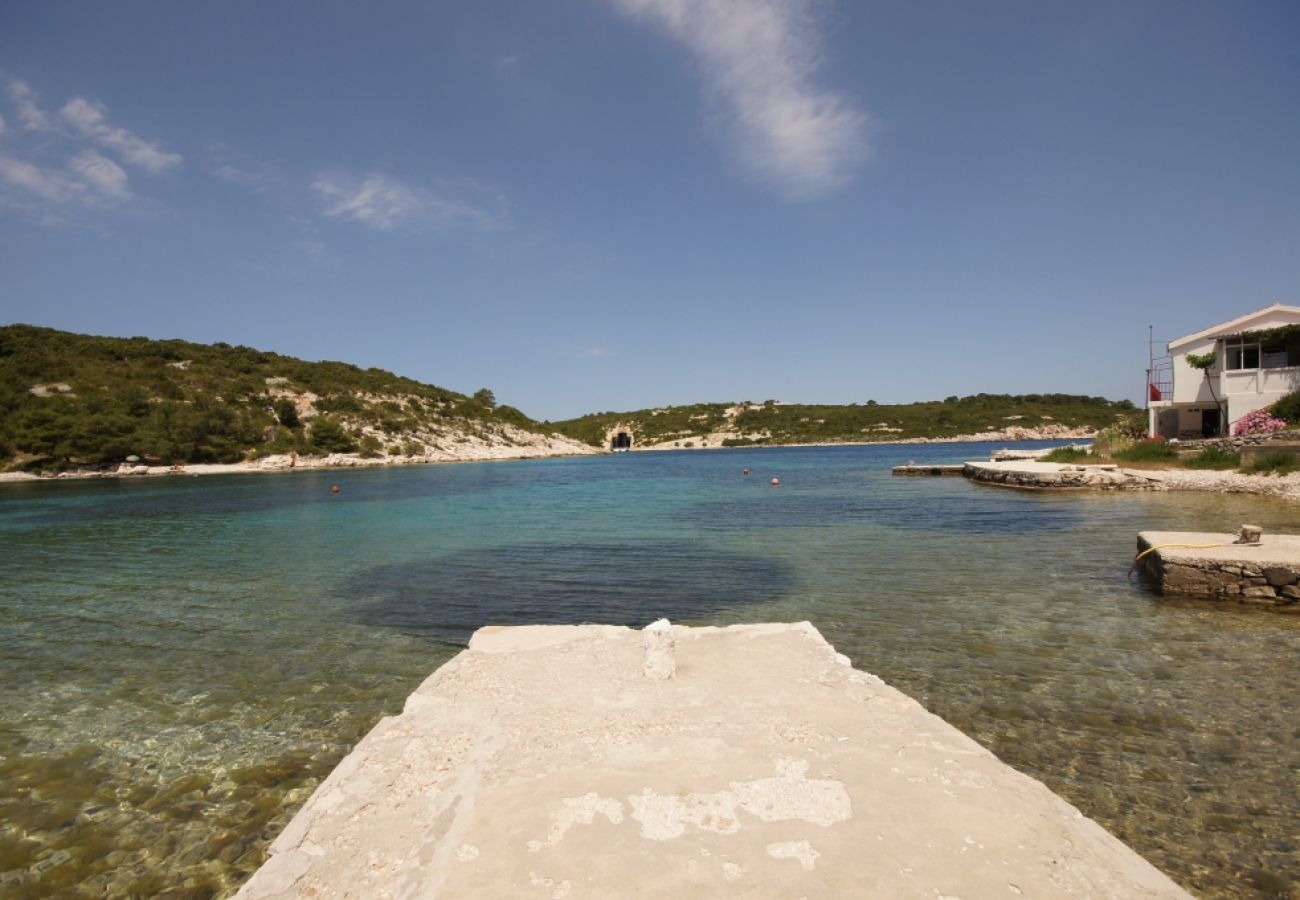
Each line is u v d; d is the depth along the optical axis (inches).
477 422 5275.6
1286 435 1206.3
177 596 570.3
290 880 148.3
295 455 3454.7
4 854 209.8
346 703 329.4
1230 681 314.3
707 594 533.6
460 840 156.4
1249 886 179.3
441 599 541.3
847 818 160.6
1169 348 1560.0
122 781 255.1
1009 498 1186.6
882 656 366.6
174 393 3518.7
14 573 689.6
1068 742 260.5
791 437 6879.9
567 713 230.5
